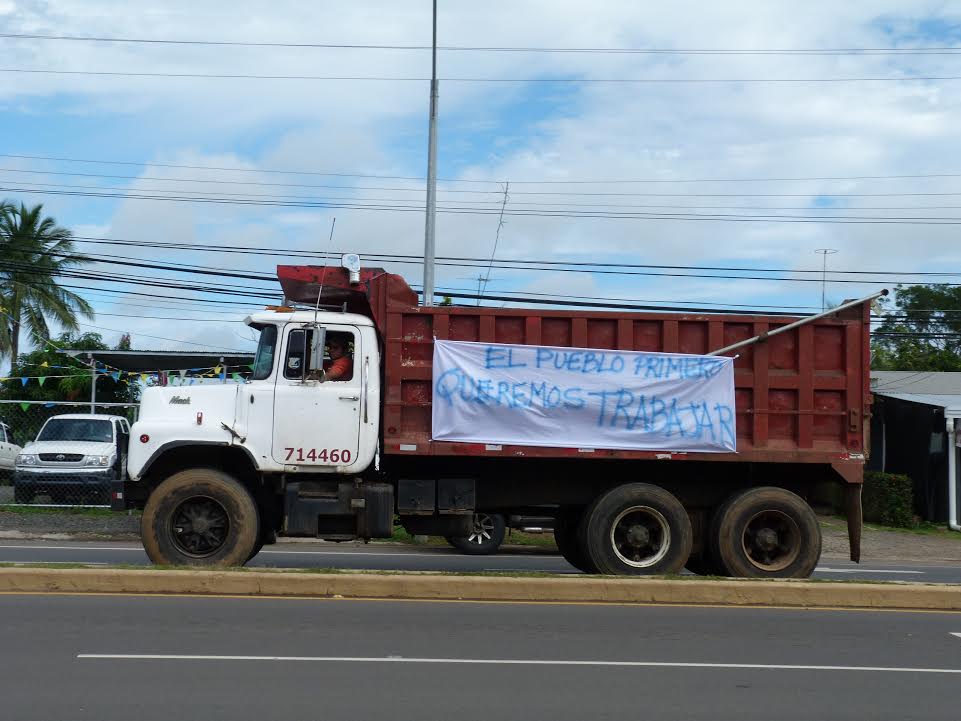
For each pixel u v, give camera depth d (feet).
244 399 39.19
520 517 47.80
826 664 25.93
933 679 24.58
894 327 185.88
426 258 71.05
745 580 35.65
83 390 101.45
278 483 39.68
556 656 25.93
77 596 32.53
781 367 41.42
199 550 38.01
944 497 84.84
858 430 41.27
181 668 23.62
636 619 31.30
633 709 21.31
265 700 21.21
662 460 41.14
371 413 39.65
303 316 39.75
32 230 129.70
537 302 81.35
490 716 20.53
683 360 40.98
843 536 75.51
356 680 22.99
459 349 40.14
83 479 67.72
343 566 47.01
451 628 29.07
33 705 20.56
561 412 40.45
